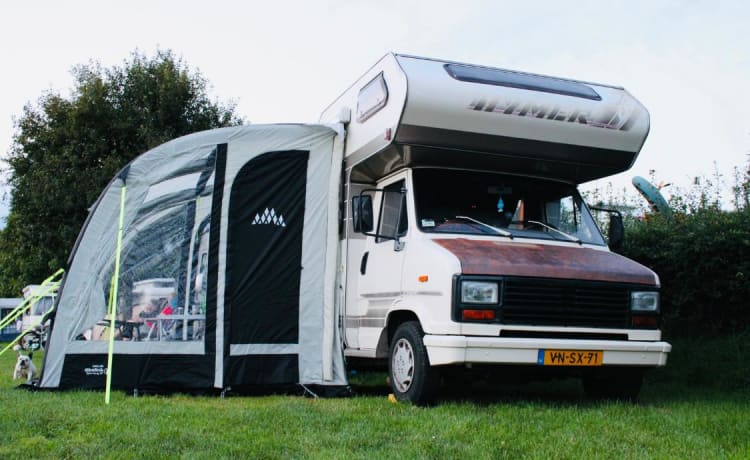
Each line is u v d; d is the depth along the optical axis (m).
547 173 7.70
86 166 18.72
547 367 6.26
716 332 8.80
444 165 7.34
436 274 6.27
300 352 7.64
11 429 5.07
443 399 6.95
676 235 8.44
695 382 8.40
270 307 7.61
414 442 4.81
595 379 7.44
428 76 6.72
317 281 7.82
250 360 7.45
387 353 7.25
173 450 4.57
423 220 6.95
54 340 7.19
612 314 6.46
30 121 19.41
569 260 6.55
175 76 19.83
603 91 7.61
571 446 4.74
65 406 6.05
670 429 5.42
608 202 10.91
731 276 8.08
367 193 8.10
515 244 6.87
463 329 6.01
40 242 18.88
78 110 18.42
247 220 7.66
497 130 6.91
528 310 6.17
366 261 7.63
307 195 7.90
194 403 6.61
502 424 5.40
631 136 7.36
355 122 7.84
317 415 5.80
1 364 11.99
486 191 7.39
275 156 7.84
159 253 7.45
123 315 7.30
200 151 7.64
